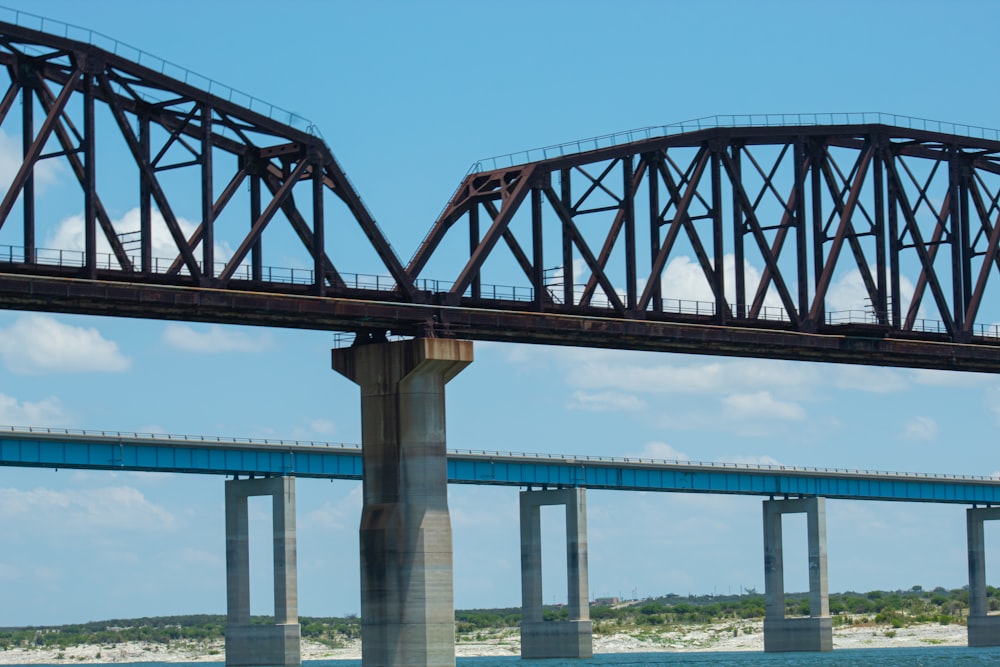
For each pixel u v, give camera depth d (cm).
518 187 15700
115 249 13738
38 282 13100
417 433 15462
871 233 17638
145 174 13450
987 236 18762
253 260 14750
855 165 17562
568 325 15900
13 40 12794
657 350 16650
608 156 16138
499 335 15900
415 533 15388
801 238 17088
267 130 14300
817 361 17800
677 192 16500
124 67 13338
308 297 14550
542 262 15812
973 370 18725
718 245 16550
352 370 15862
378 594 15462
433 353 15250
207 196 13850
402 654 15250
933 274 18038
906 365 18262
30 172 12519
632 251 16162
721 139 16575
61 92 12850
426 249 15650
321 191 14625
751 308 16888
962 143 18350
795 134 17025
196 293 13775
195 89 13762
